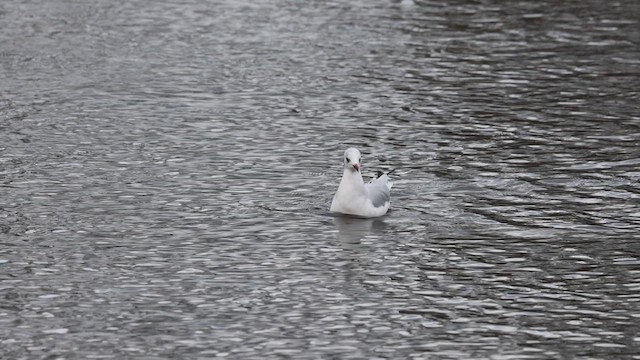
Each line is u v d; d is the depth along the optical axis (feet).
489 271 68.28
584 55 123.54
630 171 87.25
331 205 78.84
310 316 61.93
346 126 99.66
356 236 74.13
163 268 68.54
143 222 76.33
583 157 90.74
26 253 70.64
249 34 133.18
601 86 111.86
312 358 56.95
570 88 111.14
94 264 69.05
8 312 62.03
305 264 69.36
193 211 78.54
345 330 60.23
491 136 96.48
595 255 70.69
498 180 85.35
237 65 120.06
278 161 89.92
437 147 93.61
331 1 150.92
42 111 102.68
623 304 63.46
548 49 126.11
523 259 70.08
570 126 99.09
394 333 59.82
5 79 112.98
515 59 122.01
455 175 86.63
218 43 128.98
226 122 100.58
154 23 137.80
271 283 66.44
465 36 132.05
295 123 100.42
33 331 59.72
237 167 88.38
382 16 142.20
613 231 74.84
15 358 56.65
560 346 58.29
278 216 77.82
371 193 78.18
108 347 57.98
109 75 115.34
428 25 137.59
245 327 60.49
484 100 107.45
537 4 148.97
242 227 75.61
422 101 107.14
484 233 74.69
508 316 61.93
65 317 61.46
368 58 122.72
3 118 100.32
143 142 94.43
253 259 70.08
